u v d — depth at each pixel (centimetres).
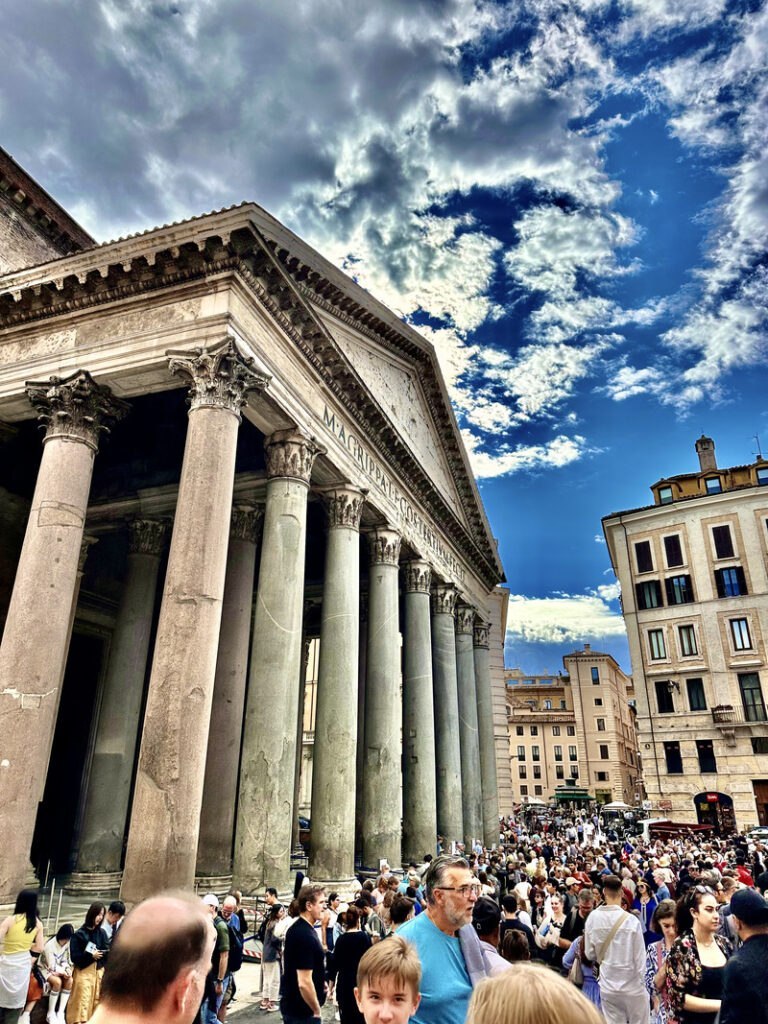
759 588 4094
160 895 234
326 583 1803
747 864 2209
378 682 2005
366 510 2048
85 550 2183
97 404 1454
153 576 2050
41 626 1277
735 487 4347
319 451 1666
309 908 614
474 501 3036
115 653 1953
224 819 1644
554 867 1519
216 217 1359
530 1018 178
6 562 1903
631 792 8894
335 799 1617
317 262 1689
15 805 1161
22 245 2244
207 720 1145
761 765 3859
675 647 4278
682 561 4381
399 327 2188
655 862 1789
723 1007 438
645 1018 579
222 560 1239
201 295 1388
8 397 1509
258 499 1945
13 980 732
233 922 918
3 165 2127
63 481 1388
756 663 3994
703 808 3966
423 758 2223
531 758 8812
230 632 1827
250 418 1552
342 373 1752
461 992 380
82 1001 746
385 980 327
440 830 2462
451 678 2647
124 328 1441
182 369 1344
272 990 985
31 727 1213
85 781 2231
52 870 2106
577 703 8531
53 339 1513
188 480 1259
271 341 1498
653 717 4259
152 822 1055
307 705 5025
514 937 606
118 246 1426
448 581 2741
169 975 205
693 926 579
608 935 607
